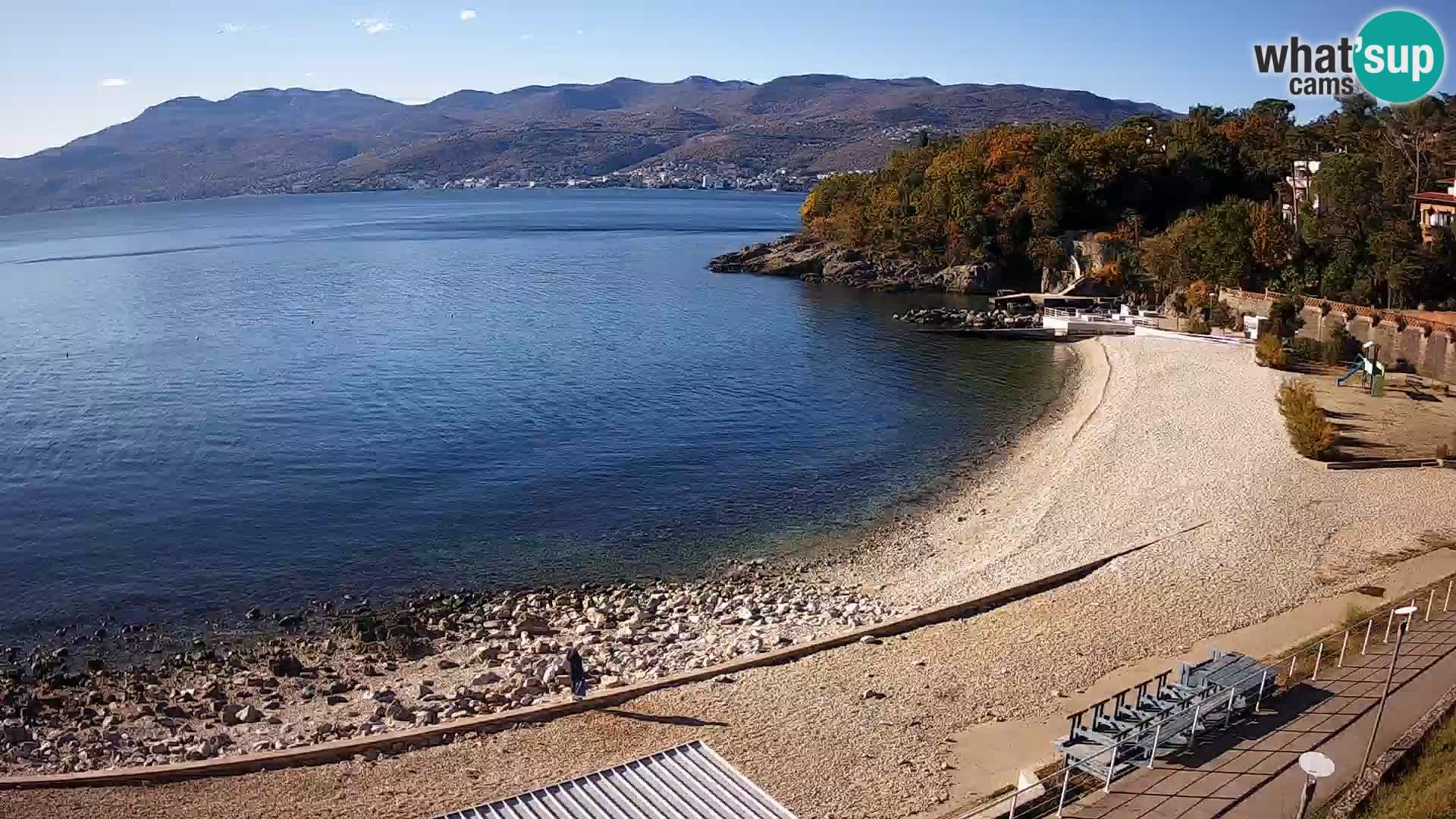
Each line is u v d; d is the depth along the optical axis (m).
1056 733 32.09
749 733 32.69
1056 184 154.00
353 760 31.41
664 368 96.94
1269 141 169.00
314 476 64.81
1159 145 169.75
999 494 59.47
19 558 52.06
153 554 52.59
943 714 33.53
